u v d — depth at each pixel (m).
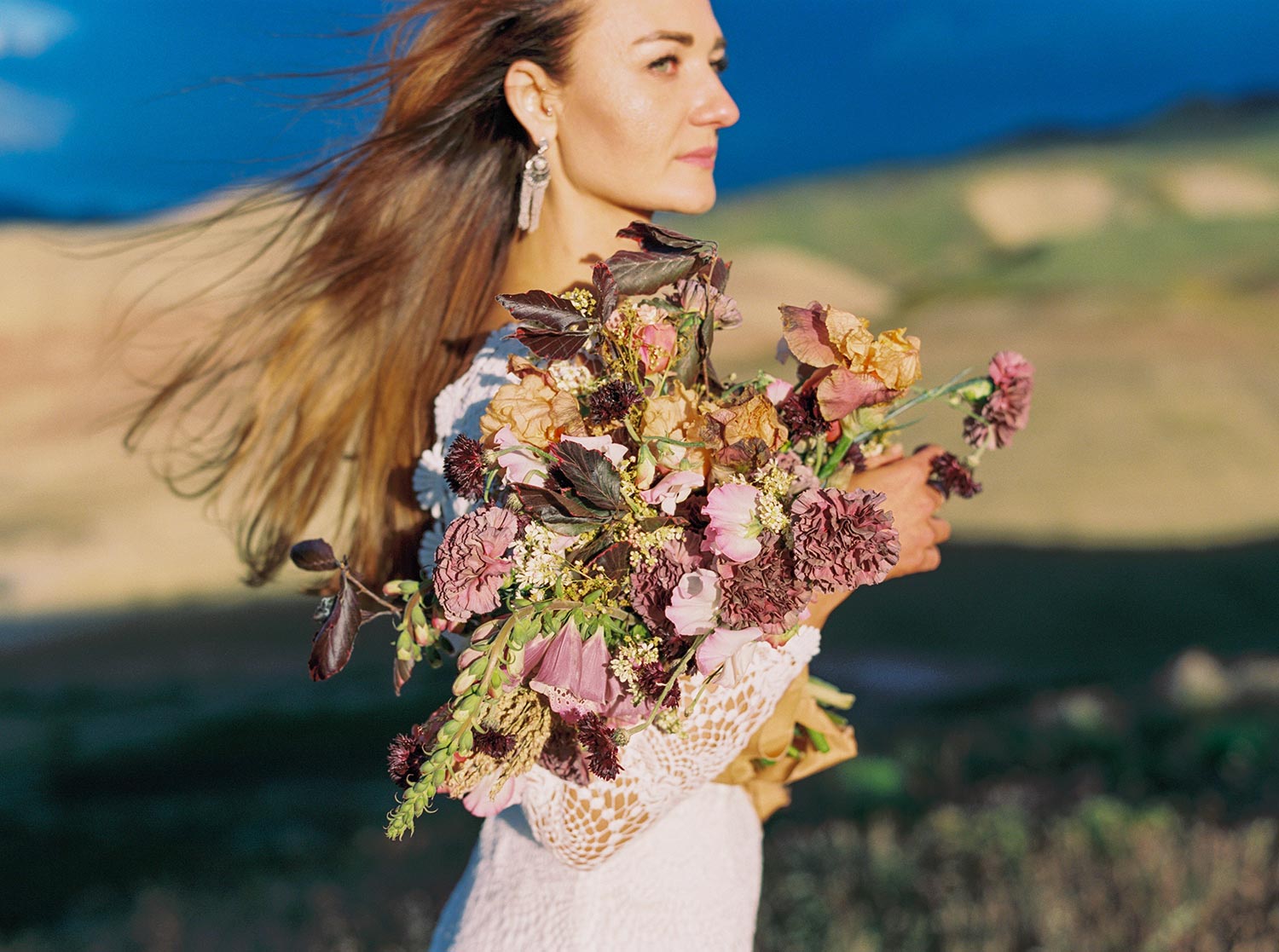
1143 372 39.25
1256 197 80.31
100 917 8.05
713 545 1.44
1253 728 9.10
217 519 2.48
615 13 1.87
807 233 76.50
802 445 1.63
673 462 1.51
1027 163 93.12
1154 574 22.98
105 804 12.32
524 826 2.01
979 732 10.82
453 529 1.48
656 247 1.63
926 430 23.73
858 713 14.91
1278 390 36.78
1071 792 8.18
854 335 1.54
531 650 1.50
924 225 77.12
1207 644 18.52
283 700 17.27
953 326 53.38
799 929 5.52
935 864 6.23
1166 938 5.07
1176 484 29.36
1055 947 5.09
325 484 2.34
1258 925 5.19
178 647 22.64
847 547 1.37
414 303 2.15
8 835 10.72
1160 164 89.75
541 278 2.04
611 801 1.72
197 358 2.47
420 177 2.12
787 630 1.51
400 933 6.82
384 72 2.21
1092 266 64.00
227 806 11.88
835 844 6.66
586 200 1.98
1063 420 34.62
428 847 8.95
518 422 1.54
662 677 1.51
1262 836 6.15
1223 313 50.75
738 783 2.00
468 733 1.42
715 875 1.95
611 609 1.52
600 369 1.68
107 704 18.19
